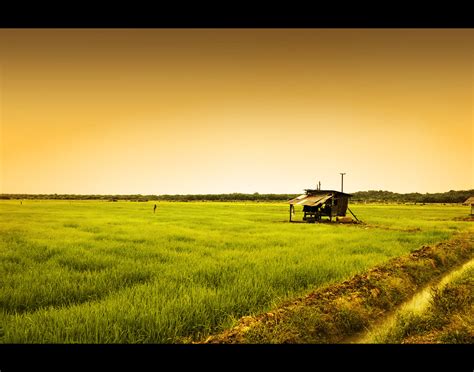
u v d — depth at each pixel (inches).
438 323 311.7
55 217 1539.1
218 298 344.5
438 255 600.4
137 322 286.5
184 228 1100.5
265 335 269.7
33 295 364.2
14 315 318.0
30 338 262.1
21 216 1592.0
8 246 681.6
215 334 287.3
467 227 1237.7
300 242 777.6
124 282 428.8
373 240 821.9
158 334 272.1
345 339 301.1
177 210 2420.0
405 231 1063.6
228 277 448.5
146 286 399.2
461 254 674.2
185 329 288.4
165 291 375.9
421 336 289.7
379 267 495.2
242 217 1734.7
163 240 791.1
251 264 525.0
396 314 341.4
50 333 261.6
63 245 701.3
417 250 642.2
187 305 320.2
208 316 312.0
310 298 350.9
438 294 372.5
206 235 907.4
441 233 985.5
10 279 426.6
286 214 2022.6
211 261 544.4
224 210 2498.8
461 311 334.6
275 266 504.1
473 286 413.4
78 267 508.1
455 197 6063.0
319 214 1514.5
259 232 1006.4
